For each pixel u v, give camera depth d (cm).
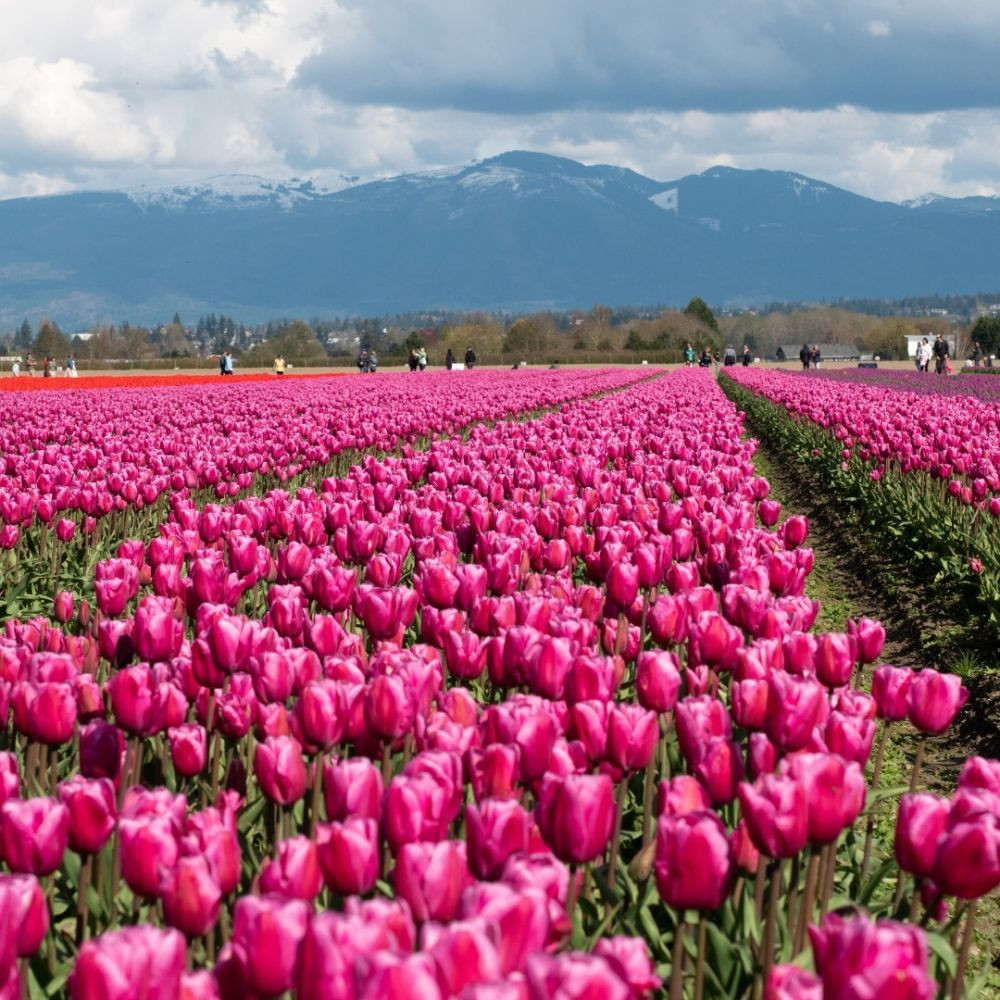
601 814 555
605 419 3744
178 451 2767
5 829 549
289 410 4869
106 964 399
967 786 639
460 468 2105
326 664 807
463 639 886
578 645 872
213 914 526
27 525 1931
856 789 614
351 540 1334
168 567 1176
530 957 377
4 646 880
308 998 399
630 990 373
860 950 413
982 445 2888
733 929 686
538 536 1466
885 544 2692
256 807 783
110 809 613
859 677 1075
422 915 489
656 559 1190
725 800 656
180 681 857
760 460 5044
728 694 1077
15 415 4288
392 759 826
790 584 1188
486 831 524
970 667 1792
